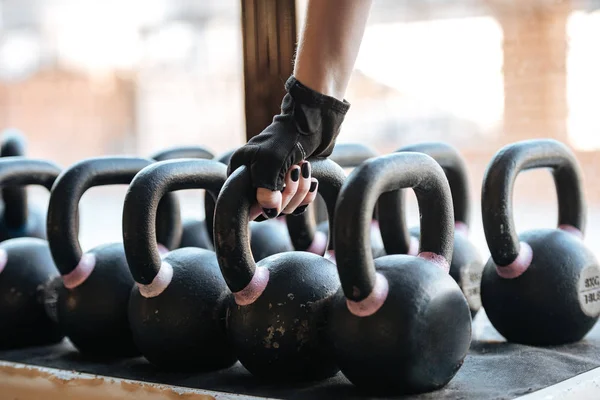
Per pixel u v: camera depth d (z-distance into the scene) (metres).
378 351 0.88
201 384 1.01
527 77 2.12
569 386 0.94
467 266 1.25
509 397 0.90
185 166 1.09
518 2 2.11
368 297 0.89
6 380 1.14
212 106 5.02
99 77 5.35
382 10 3.17
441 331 0.90
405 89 3.35
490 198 1.10
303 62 0.93
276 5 1.36
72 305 1.16
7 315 1.24
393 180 0.90
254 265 0.98
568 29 2.06
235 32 4.95
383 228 1.22
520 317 1.12
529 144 1.14
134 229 1.04
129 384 1.02
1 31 5.61
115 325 1.15
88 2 5.38
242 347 0.99
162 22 5.16
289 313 0.96
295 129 0.93
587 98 2.09
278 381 1.00
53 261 1.22
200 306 1.04
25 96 5.55
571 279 1.11
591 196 2.27
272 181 0.91
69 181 1.16
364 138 4.09
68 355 1.21
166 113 5.14
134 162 1.20
